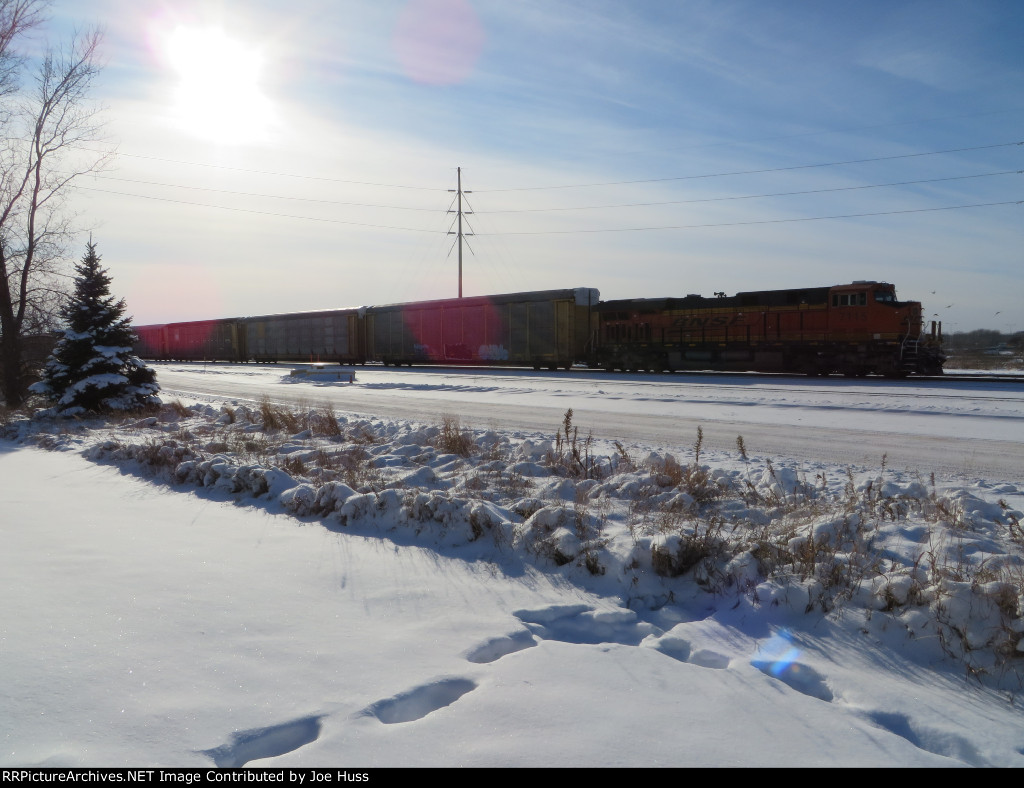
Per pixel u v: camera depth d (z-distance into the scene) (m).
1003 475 9.85
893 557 5.50
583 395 23.41
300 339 54.75
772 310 32.41
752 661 4.21
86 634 4.28
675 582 5.41
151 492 9.00
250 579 5.46
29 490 9.24
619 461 9.70
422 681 3.71
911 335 28.97
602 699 3.59
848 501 7.30
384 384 30.33
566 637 4.65
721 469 9.38
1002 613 4.28
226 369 48.47
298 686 3.64
